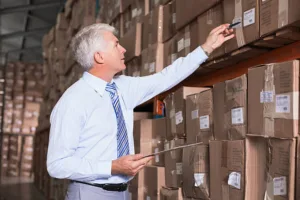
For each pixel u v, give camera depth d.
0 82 11.66
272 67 1.73
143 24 3.19
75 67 5.12
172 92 2.92
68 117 1.83
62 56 6.31
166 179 2.71
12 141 12.12
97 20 4.34
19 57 16.81
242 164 1.88
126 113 2.11
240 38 2.00
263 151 1.83
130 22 3.54
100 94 1.95
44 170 8.20
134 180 3.04
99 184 1.92
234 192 1.93
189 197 2.41
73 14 5.42
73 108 1.85
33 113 11.66
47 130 7.88
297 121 1.61
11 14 12.32
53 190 6.50
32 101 11.62
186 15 2.48
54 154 1.82
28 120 11.62
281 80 1.68
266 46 1.99
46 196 7.61
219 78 2.55
